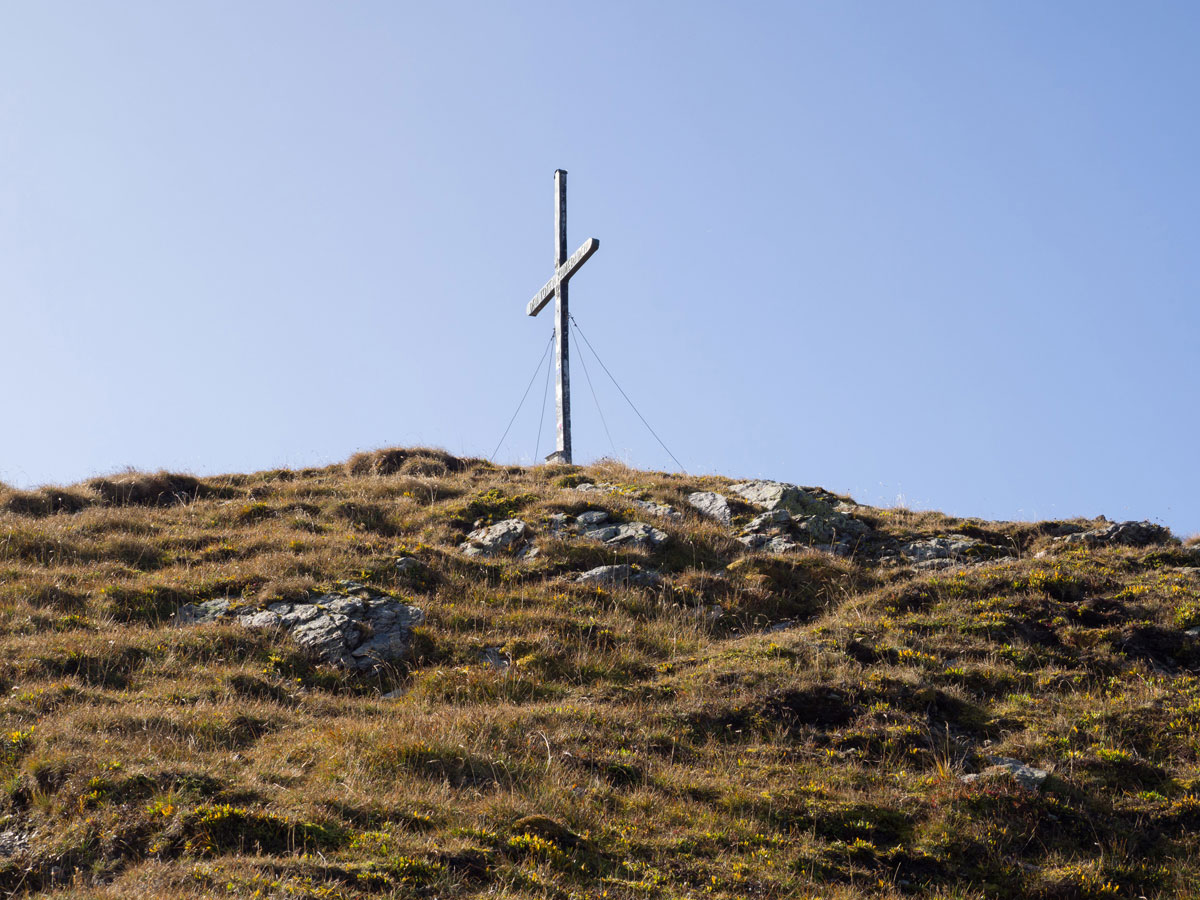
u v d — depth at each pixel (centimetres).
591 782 1164
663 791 1175
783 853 1066
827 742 1331
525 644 1633
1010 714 1418
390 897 864
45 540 1944
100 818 951
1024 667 1572
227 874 862
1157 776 1268
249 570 1862
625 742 1289
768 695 1420
